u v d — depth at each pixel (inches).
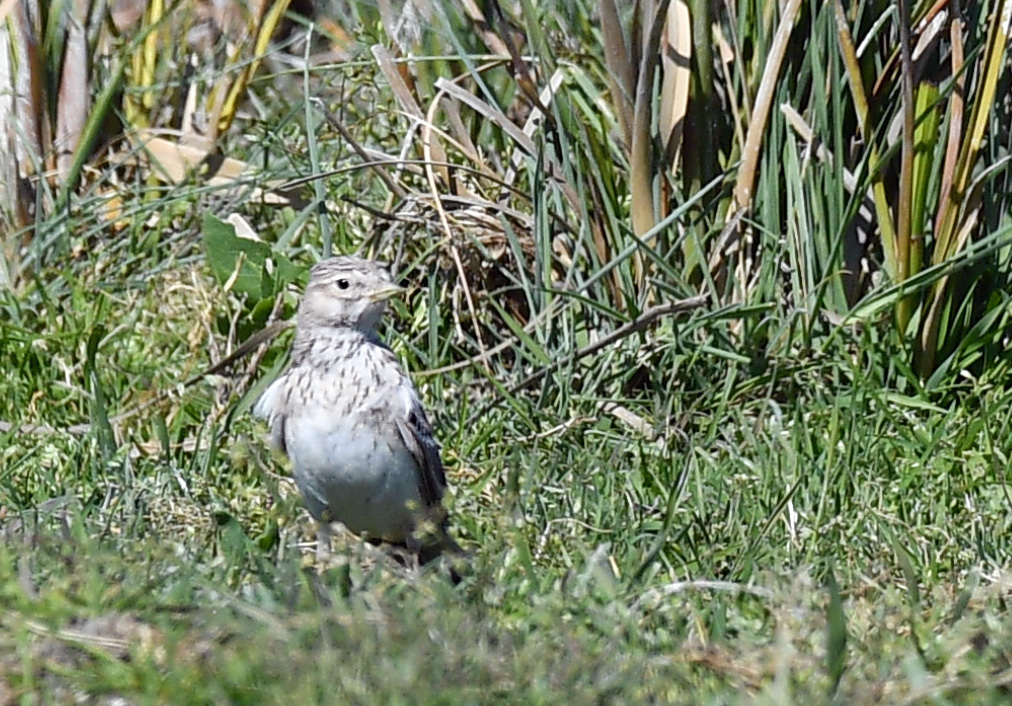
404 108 510.9
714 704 282.2
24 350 485.7
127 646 291.6
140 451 440.1
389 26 546.0
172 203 542.0
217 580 327.9
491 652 289.4
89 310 505.4
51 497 406.3
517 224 499.8
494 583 328.5
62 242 537.3
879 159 463.2
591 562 326.0
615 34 475.2
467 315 498.0
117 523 372.2
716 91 480.7
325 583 330.3
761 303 471.8
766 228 475.2
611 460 429.4
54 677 288.2
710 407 463.5
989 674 291.3
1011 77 469.4
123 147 581.0
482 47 516.7
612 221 478.0
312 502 400.8
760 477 414.0
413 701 274.4
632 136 477.1
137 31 623.5
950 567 365.1
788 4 458.3
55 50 557.9
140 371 488.1
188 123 593.6
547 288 470.3
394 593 316.5
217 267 490.9
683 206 463.8
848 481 410.3
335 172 490.0
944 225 466.3
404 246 505.7
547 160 489.7
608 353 473.4
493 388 475.2
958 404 467.2
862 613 316.5
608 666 286.8
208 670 284.2
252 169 566.6
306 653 287.6
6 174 551.8
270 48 613.9
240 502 391.5
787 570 364.8
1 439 443.8
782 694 277.4
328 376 392.5
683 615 327.0
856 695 282.2
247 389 477.1
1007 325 478.6
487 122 518.6
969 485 408.8
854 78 455.5
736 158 481.7
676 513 395.2
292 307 502.0
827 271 463.5
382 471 391.9
